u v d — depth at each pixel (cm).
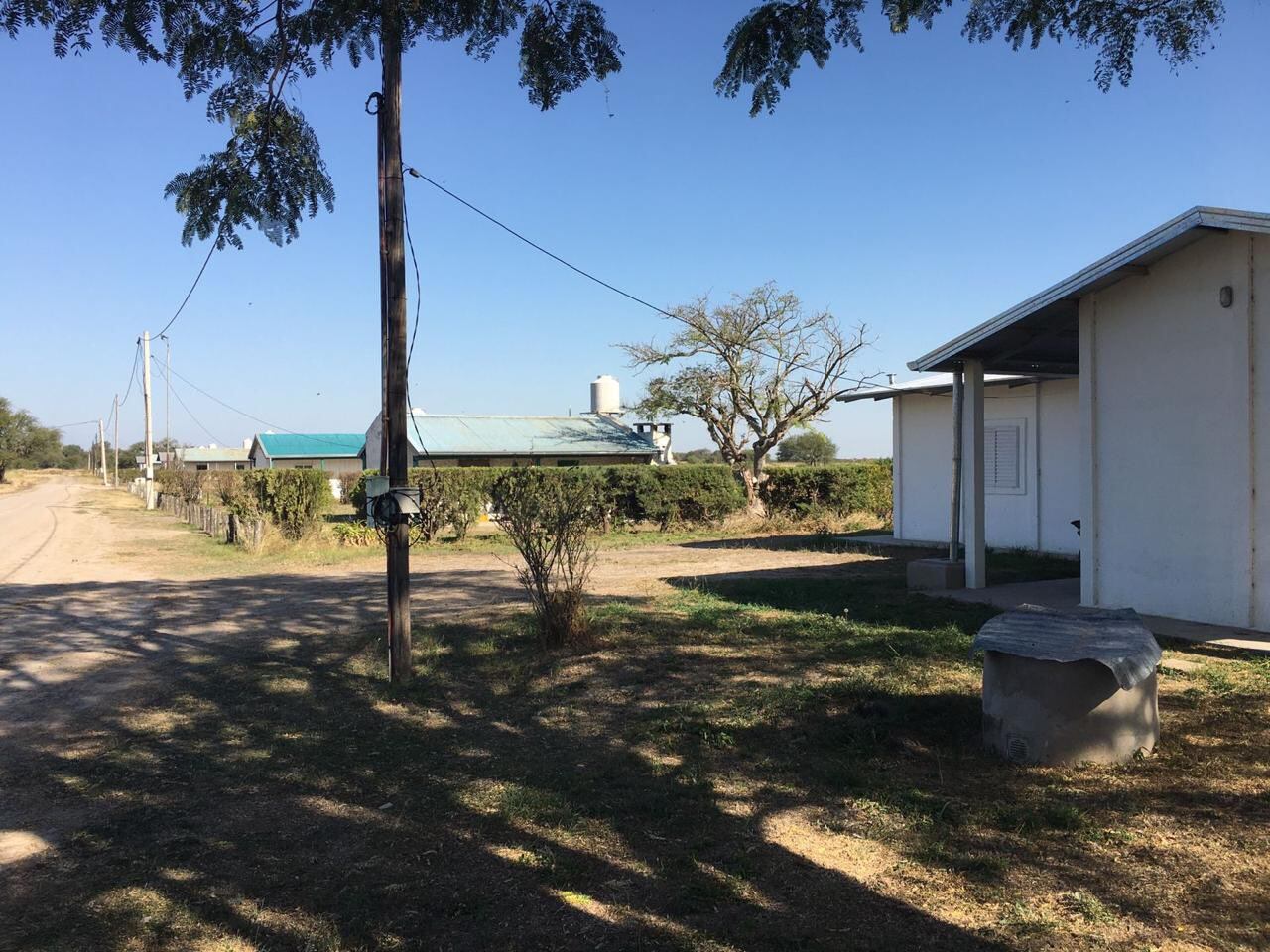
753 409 2805
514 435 3769
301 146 639
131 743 577
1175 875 346
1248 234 752
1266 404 744
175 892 363
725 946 308
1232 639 729
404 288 704
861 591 1065
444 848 398
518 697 652
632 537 2034
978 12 618
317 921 336
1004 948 300
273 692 693
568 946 313
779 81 631
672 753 514
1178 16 600
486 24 565
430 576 1412
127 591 1323
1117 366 868
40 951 317
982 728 508
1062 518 1439
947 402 1666
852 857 374
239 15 542
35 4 455
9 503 4756
